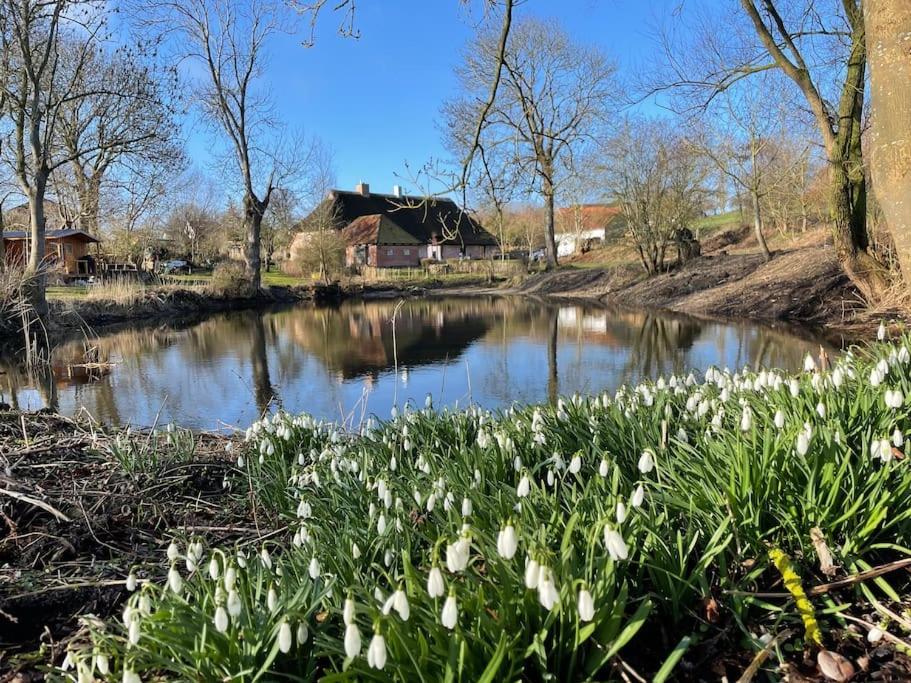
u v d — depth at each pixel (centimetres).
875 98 418
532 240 6450
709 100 1373
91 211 3788
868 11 415
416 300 3703
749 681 224
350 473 437
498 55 728
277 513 439
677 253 3284
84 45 2423
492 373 1374
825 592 271
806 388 415
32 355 1656
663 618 263
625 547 216
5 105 2312
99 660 219
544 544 233
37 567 361
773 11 1245
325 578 276
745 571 280
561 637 216
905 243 415
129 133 2644
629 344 1720
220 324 2605
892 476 318
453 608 196
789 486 304
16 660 284
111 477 487
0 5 2108
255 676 211
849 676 232
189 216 5722
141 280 3195
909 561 265
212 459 548
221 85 3450
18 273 2009
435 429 508
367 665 210
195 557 284
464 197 798
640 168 2959
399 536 312
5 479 431
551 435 434
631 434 419
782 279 2219
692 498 298
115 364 1577
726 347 1565
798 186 2988
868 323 1498
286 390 1273
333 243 4116
